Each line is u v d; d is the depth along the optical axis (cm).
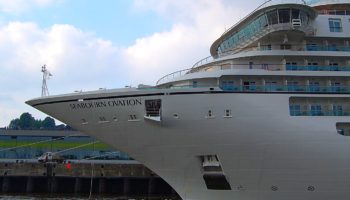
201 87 2622
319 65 2941
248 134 2536
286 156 2531
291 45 3006
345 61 2969
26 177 6581
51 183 6631
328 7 3403
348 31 3041
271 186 2600
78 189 6531
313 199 2591
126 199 5728
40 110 2934
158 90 2609
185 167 2738
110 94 2689
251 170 2591
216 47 3694
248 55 2872
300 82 2798
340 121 2545
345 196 2559
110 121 2748
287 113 2544
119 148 2845
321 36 2981
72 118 2845
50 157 6544
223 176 2667
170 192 6506
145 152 2784
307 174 2542
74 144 7550
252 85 2738
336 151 2506
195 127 2589
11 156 7500
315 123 2533
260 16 2941
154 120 2595
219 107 2555
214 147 2594
